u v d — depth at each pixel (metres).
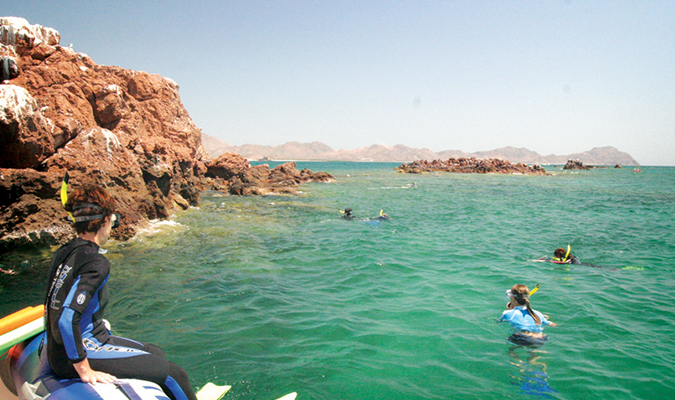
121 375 2.51
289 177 38.59
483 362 4.59
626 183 46.16
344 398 3.84
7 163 10.66
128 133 16.77
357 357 4.67
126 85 20.66
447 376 4.26
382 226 14.38
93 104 15.68
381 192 30.47
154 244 10.79
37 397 2.37
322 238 12.02
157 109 21.55
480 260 9.45
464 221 15.87
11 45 13.68
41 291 6.89
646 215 17.94
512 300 5.87
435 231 13.45
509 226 14.66
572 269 8.70
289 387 4.02
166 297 6.75
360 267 8.77
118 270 8.32
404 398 3.85
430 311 6.16
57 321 2.28
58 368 2.39
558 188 36.75
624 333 5.40
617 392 3.97
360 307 6.33
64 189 2.61
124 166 13.55
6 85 10.62
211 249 10.34
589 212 19.06
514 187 37.81
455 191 32.38
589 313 6.12
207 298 6.71
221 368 4.39
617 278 8.02
